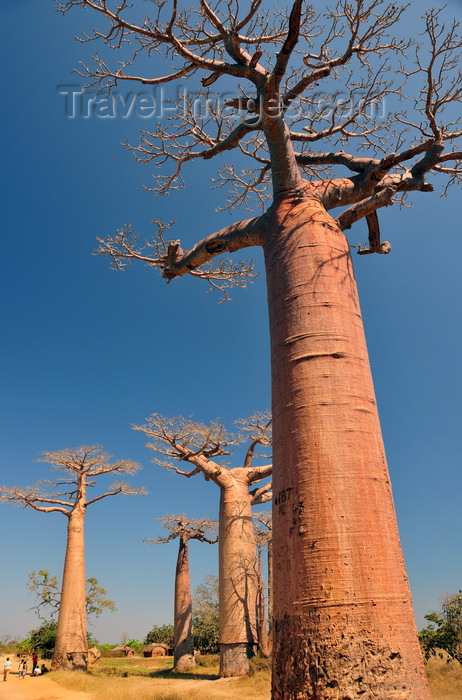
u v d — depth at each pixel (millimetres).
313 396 4031
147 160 7562
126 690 14367
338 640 3248
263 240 5316
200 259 6168
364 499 3691
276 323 4559
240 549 17484
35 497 23188
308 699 3193
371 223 6176
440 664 12406
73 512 23438
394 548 3658
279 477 3994
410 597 3586
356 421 3977
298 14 4375
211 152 6395
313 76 5309
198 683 15977
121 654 42656
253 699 12039
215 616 34094
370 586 3414
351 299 4562
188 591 23734
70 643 21203
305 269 4559
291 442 3986
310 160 6344
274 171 5285
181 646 22594
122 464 24953
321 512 3627
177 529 24953
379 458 3957
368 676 3152
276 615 3660
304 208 4941
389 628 3324
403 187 5203
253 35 6375
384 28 5371
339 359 4180
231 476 18688
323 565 3475
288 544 3699
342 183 5391
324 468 3760
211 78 6023
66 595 22062
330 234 4785
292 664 3361
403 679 3199
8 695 14547
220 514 18359
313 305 4387
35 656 21031
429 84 5242
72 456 24438
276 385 4352
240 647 16422
